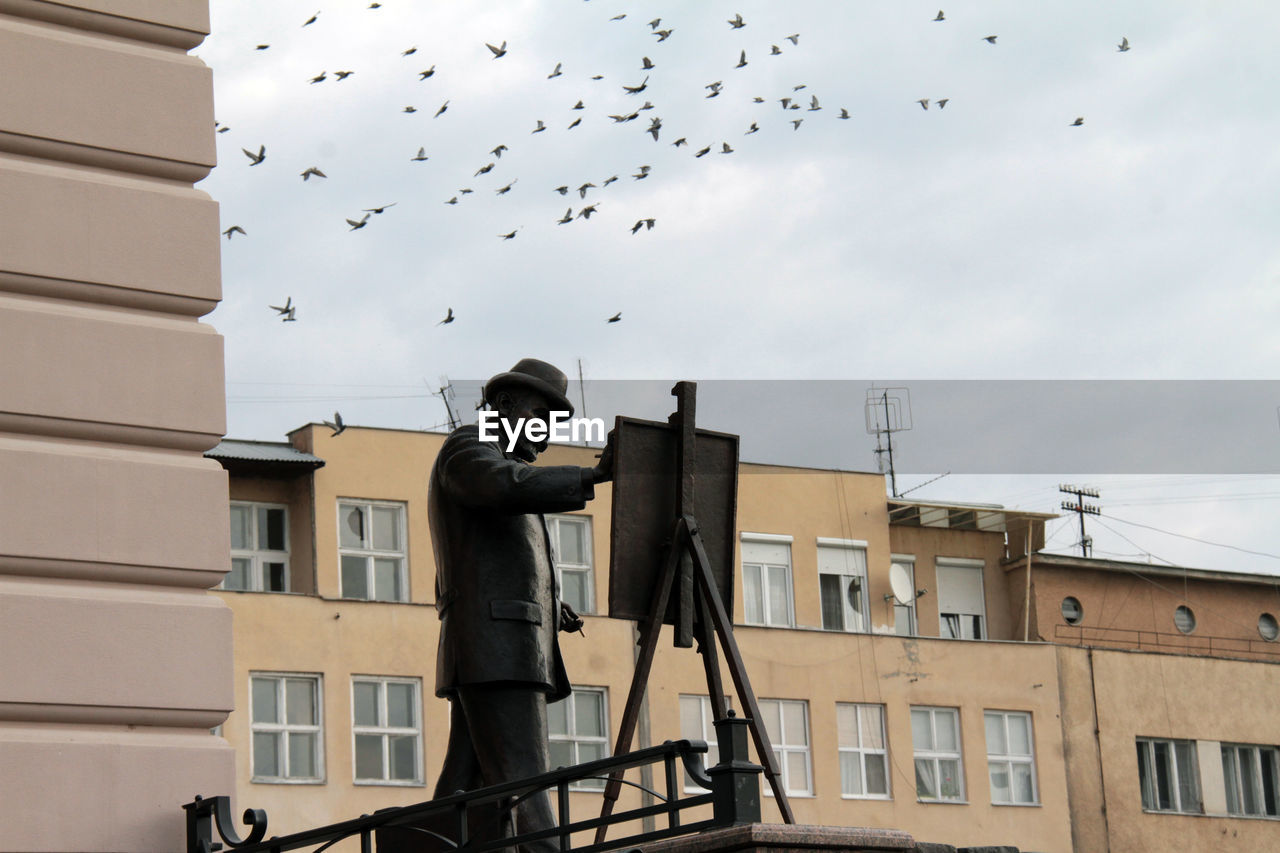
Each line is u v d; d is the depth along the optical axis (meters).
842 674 40.56
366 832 6.70
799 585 42.31
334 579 37.03
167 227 7.64
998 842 40.75
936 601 44.41
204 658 7.31
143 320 7.53
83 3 7.70
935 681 41.34
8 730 6.95
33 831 6.86
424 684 35.69
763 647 39.97
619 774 7.69
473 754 7.93
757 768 5.84
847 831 5.88
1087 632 45.25
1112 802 41.94
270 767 34.16
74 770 6.98
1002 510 44.50
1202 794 42.94
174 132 7.75
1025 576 44.88
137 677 7.17
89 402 7.32
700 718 38.25
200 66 7.90
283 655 34.78
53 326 7.32
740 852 5.69
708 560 8.09
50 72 7.55
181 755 7.18
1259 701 44.22
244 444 37.47
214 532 7.45
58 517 7.16
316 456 37.53
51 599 7.08
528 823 7.55
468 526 7.82
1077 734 42.09
